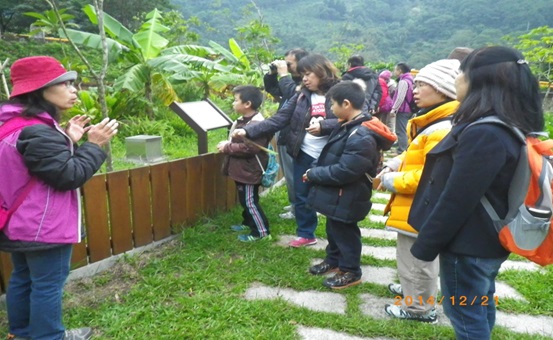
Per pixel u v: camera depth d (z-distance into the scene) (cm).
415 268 230
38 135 173
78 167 184
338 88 262
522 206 147
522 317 249
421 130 216
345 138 262
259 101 349
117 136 631
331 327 233
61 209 186
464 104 156
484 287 165
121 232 299
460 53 241
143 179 311
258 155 328
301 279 283
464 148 148
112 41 593
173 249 322
